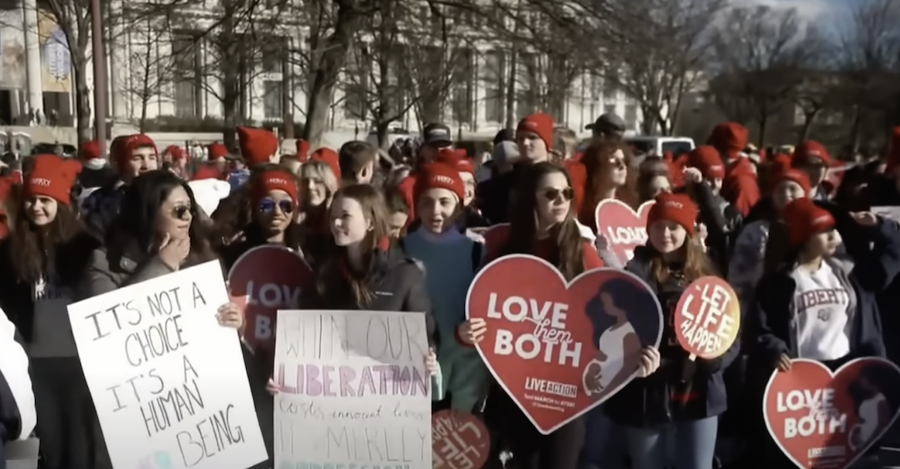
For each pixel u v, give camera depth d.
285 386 3.61
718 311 3.63
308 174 4.72
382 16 15.72
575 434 3.67
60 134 28.06
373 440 3.59
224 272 3.98
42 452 3.70
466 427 3.85
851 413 4.00
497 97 31.66
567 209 3.64
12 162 14.30
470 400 3.86
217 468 3.54
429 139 7.07
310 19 16.38
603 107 44.19
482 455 3.85
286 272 3.86
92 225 4.62
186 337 3.51
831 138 52.53
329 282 3.61
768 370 3.96
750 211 5.39
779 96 47.22
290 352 3.60
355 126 29.39
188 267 3.58
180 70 16.58
